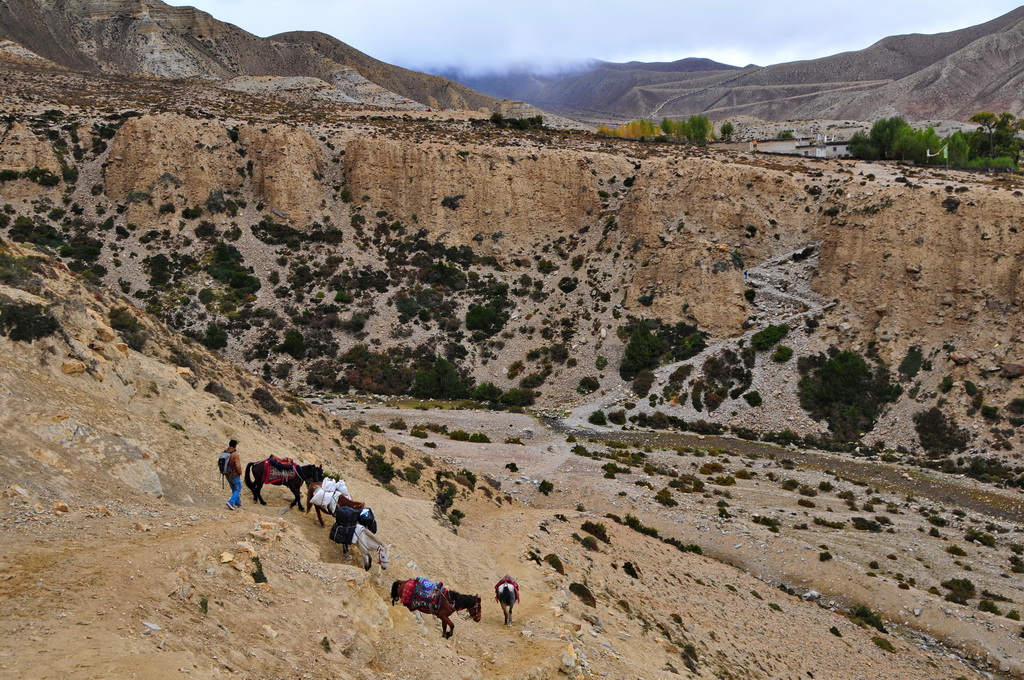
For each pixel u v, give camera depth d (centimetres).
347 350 6575
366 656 1116
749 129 16688
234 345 6306
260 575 1121
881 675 2430
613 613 2092
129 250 6806
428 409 5847
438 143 8356
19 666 719
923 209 6200
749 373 6059
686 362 6281
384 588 1442
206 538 1176
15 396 1418
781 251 6856
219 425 2016
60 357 1669
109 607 877
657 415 5856
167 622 901
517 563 2191
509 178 7956
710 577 3014
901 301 5959
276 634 1010
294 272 7138
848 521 3903
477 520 2872
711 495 4175
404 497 2577
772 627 2642
